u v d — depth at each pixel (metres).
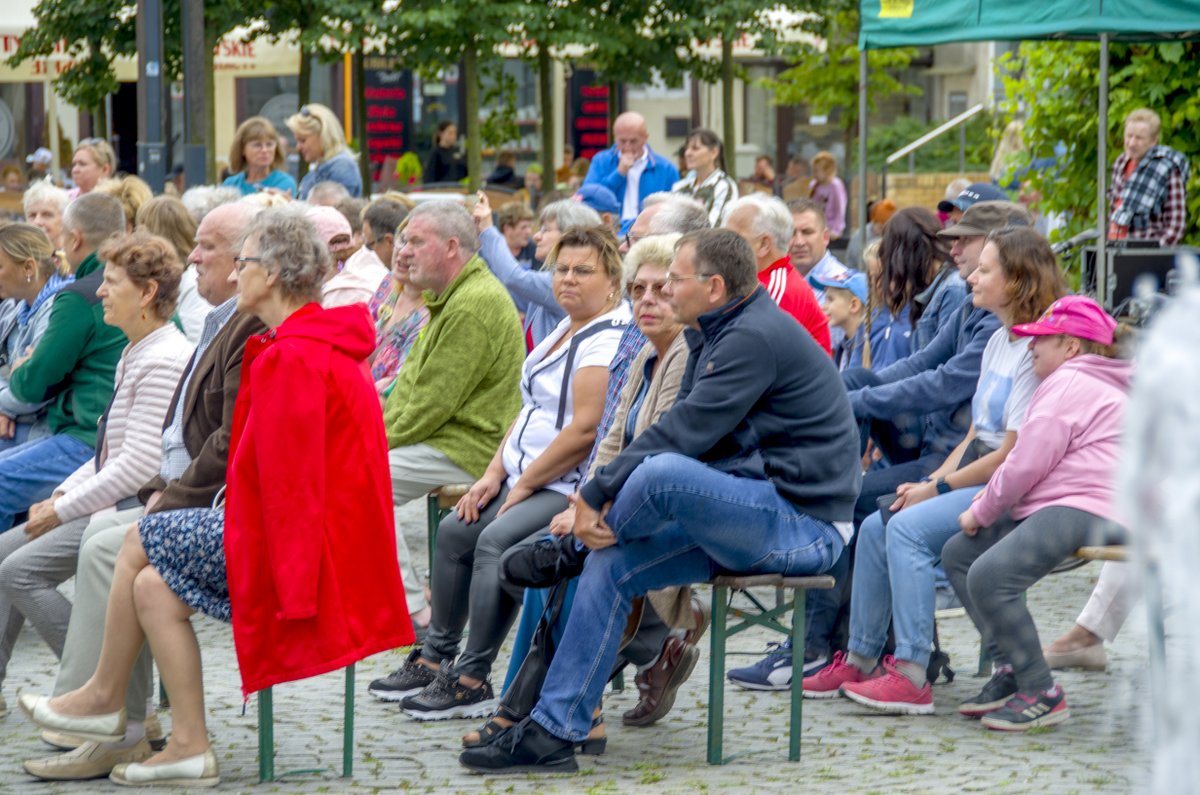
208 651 9.71
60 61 26.33
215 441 7.36
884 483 8.66
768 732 7.80
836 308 10.73
